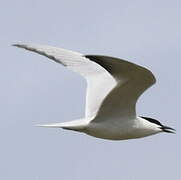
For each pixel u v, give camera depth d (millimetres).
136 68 15109
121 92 16438
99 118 17016
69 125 16688
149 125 17656
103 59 14672
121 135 17328
